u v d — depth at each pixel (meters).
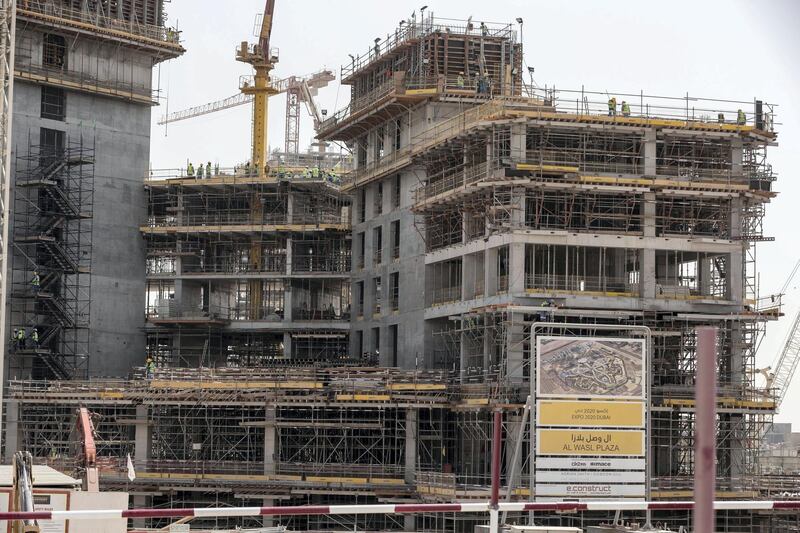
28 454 38.34
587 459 73.62
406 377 102.00
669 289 99.75
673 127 100.00
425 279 112.88
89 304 129.25
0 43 95.56
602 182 97.88
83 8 129.00
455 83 119.19
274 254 139.50
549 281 98.88
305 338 137.25
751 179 101.19
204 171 145.38
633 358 74.81
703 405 11.97
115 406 107.88
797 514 96.31
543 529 39.25
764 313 98.94
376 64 130.00
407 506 26.98
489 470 93.69
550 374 73.94
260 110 159.38
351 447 100.81
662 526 91.31
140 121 135.25
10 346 121.69
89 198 130.75
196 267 139.25
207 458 110.25
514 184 96.75
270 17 159.12
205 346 132.50
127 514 26.17
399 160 117.88
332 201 144.00
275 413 104.06
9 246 123.25
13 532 38.31
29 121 126.81
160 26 135.88
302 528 102.75
